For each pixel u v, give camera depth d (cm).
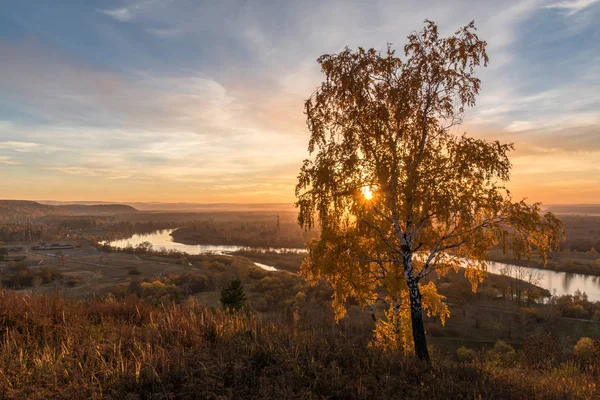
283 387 662
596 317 5934
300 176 1118
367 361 811
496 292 7506
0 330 823
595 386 851
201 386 654
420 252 1294
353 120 1118
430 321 5806
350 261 1135
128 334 886
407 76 1093
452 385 726
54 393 604
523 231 1031
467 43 1064
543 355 1571
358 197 1059
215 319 1013
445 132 1131
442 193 1001
